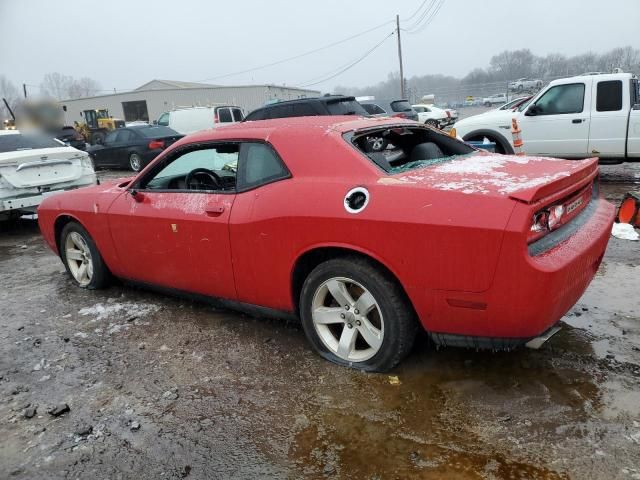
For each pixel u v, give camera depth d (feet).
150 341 12.10
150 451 8.27
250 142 11.08
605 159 28.63
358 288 9.89
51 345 12.31
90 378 10.66
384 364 9.62
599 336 10.84
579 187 9.42
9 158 23.47
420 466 7.48
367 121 11.78
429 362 10.16
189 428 8.77
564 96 29.01
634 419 8.11
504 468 7.31
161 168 13.00
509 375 9.56
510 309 8.09
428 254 8.43
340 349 10.12
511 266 7.86
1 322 13.99
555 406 8.57
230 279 11.37
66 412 9.49
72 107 183.01
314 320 10.34
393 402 8.99
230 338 11.95
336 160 9.91
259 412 9.06
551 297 8.01
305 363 10.55
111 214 13.66
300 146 10.33
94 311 14.20
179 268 12.37
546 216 8.35
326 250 9.86
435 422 8.39
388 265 8.88
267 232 10.29
